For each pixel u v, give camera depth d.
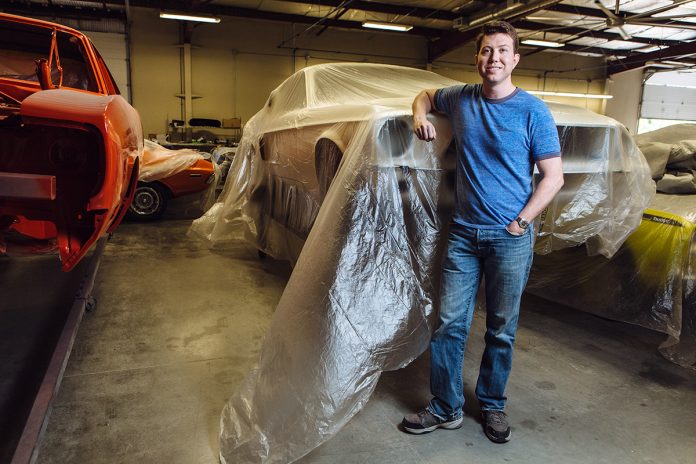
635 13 13.70
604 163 2.38
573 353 2.67
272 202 3.81
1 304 3.11
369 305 1.86
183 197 6.51
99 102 1.86
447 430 1.93
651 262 2.75
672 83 19.48
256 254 4.63
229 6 13.38
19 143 1.87
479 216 1.77
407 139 1.99
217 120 13.70
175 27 13.53
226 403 2.05
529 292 3.67
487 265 1.82
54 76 2.86
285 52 14.78
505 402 2.03
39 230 2.23
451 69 16.61
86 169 1.89
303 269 1.90
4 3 11.98
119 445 1.77
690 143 3.07
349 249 1.87
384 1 12.98
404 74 3.37
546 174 1.69
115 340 2.65
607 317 3.01
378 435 1.89
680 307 2.59
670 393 2.26
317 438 1.70
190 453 1.75
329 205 1.93
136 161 2.59
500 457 1.78
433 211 2.02
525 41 14.80
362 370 1.80
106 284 3.59
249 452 1.69
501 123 1.70
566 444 1.86
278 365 1.83
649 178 2.50
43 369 2.33
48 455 1.70
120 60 13.16
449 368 1.87
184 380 2.25
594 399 2.20
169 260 4.32
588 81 18.52
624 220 2.44
